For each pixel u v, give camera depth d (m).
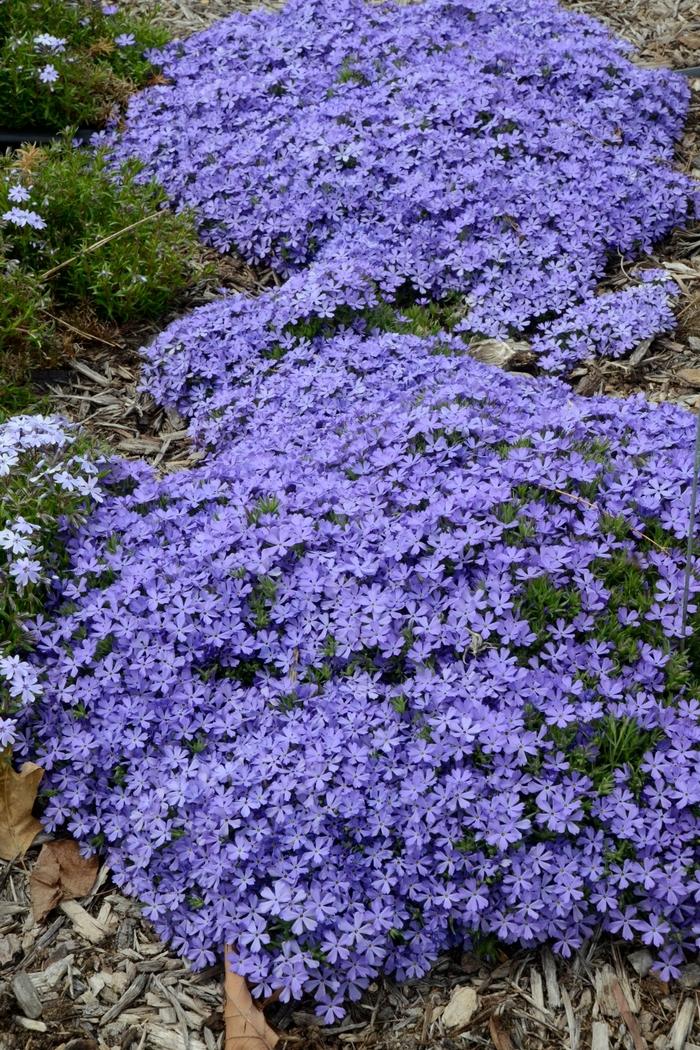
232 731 0.88
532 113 1.34
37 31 1.45
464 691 0.86
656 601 0.89
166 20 1.70
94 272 1.21
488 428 0.97
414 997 0.84
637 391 1.15
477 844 0.84
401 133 1.30
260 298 1.19
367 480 0.96
